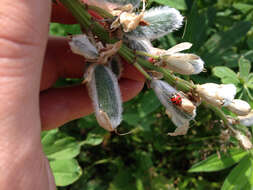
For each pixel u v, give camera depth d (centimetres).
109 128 10
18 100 8
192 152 22
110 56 11
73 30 17
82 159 23
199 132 21
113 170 23
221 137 15
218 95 10
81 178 22
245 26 17
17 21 8
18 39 8
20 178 9
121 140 23
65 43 15
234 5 21
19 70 8
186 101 10
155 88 11
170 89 11
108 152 23
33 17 8
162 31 10
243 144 12
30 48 9
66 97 15
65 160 18
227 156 17
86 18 10
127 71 14
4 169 8
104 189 22
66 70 15
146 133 22
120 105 10
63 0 9
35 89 9
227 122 12
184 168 23
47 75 14
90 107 15
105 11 10
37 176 10
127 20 9
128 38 10
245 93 16
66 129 21
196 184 22
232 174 17
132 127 22
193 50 16
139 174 22
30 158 9
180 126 11
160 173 23
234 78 16
